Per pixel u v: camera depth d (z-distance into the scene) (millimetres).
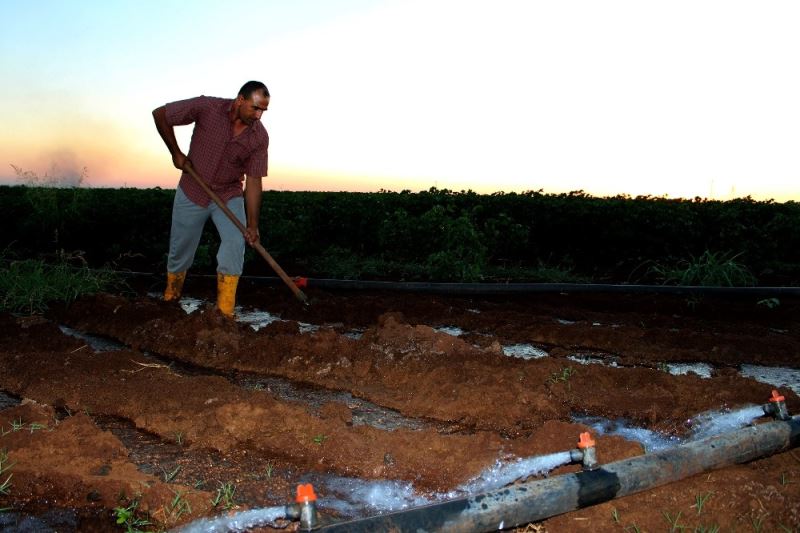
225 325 5707
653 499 3041
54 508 3109
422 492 3275
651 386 4625
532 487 2805
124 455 3572
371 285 8523
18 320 6176
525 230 11086
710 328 6969
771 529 2828
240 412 3959
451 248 10281
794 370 5602
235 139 6016
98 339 6039
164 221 11055
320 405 4473
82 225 11086
